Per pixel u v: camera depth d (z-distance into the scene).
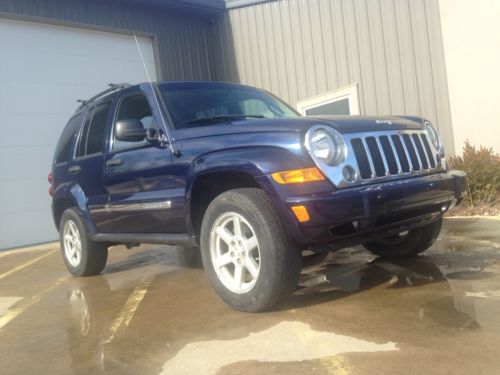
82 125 6.04
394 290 4.05
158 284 5.28
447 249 5.39
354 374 2.63
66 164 6.16
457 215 7.63
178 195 4.32
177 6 11.74
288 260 3.59
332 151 3.57
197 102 4.95
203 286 4.96
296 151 3.55
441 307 3.53
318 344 3.09
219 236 3.98
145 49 11.82
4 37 9.70
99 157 5.39
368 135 3.86
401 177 3.98
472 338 2.95
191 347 3.29
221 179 4.14
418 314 3.43
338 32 10.89
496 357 2.68
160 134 4.58
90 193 5.60
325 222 3.44
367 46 10.63
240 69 12.20
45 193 10.01
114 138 5.29
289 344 3.13
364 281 4.44
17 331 4.14
